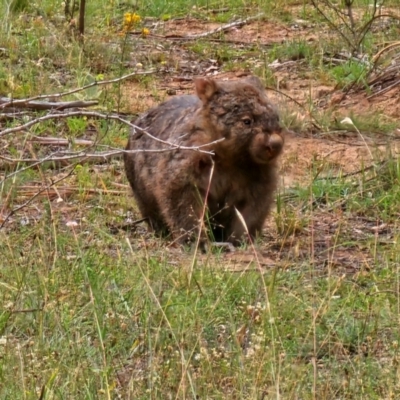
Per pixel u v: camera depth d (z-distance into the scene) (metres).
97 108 16.78
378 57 18.64
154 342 8.58
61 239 10.96
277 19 23.91
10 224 12.08
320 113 17.20
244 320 9.20
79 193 13.41
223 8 25.17
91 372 8.16
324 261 11.20
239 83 11.71
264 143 11.40
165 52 21.28
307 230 12.48
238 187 11.90
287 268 10.65
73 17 21.61
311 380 8.34
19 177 13.50
